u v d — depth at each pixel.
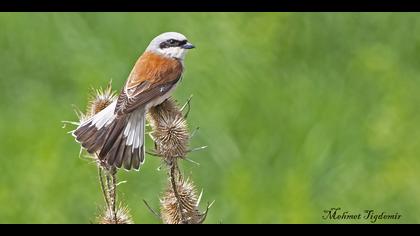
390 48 19.23
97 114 10.84
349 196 16.47
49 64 18.73
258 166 16.62
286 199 15.69
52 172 16.03
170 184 10.67
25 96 18.20
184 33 18.75
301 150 16.92
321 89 18.23
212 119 17.14
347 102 18.08
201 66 18.06
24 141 16.69
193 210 10.61
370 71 18.52
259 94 17.80
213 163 16.62
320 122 17.53
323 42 19.31
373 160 17.16
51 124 17.14
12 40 19.11
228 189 15.80
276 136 17.27
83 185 15.98
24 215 15.71
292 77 18.50
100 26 18.97
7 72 18.72
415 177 16.69
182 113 11.06
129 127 10.80
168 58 11.37
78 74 17.84
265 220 15.48
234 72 18.05
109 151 10.57
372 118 17.70
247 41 18.73
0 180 16.09
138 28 18.83
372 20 19.55
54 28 19.19
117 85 17.53
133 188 15.67
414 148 17.22
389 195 16.47
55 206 15.78
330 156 17.05
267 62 18.52
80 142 10.66
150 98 10.95
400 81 18.44
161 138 10.57
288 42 19.22
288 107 17.77
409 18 19.58
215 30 18.80
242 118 17.50
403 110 17.78
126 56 18.27
